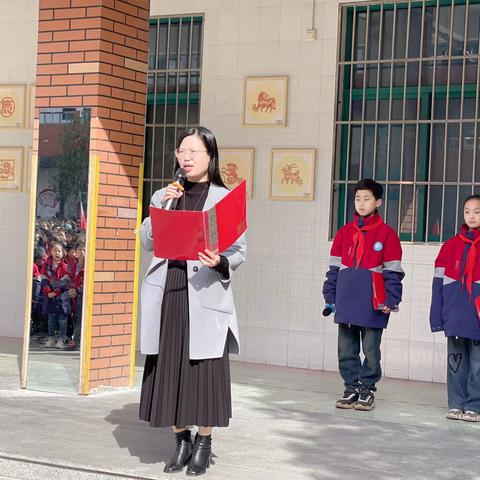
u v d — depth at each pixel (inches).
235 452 216.1
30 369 285.1
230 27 376.8
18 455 204.8
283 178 365.4
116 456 207.2
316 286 359.9
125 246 291.1
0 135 420.8
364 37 360.8
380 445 229.9
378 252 277.4
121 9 287.3
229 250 195.5
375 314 276.5
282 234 365.4
